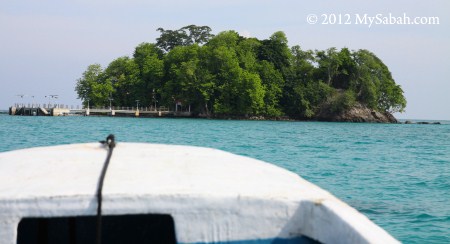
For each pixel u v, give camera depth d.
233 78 123.69
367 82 135.75
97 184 3.04
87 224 3.43
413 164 28.94
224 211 3.00
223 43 131.88
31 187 3.00
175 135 54.19
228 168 3.57
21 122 79.06
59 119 98.56
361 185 20.00
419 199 16.56
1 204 2.86
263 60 132.88
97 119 103.69
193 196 2.96
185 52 129.62
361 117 133.62
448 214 14.02
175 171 3.34
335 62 135.62
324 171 24.80
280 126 91.38
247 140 48.31
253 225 3.04
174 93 128.62
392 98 144.62
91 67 138.50
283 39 137.88
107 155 3.55
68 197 2.88
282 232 3.06
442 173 24.36
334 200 3.23
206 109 128.00
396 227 12.55
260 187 3.22
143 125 79.00
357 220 2.92
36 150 3.86
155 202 2.94
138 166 3.37
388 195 17.47
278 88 131.00
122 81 135.00
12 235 2.88
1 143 37.31
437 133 81.06
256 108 124.81
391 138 61.09
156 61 131.00
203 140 47.09
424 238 11.45
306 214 3.08
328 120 132.25
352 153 36.16
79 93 138.25
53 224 3.41
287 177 3.69
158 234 3.47
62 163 3.37
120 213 2.92
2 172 3.29
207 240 3.00
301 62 140.38
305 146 42.12
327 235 3.02
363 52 139.62
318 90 133.00
